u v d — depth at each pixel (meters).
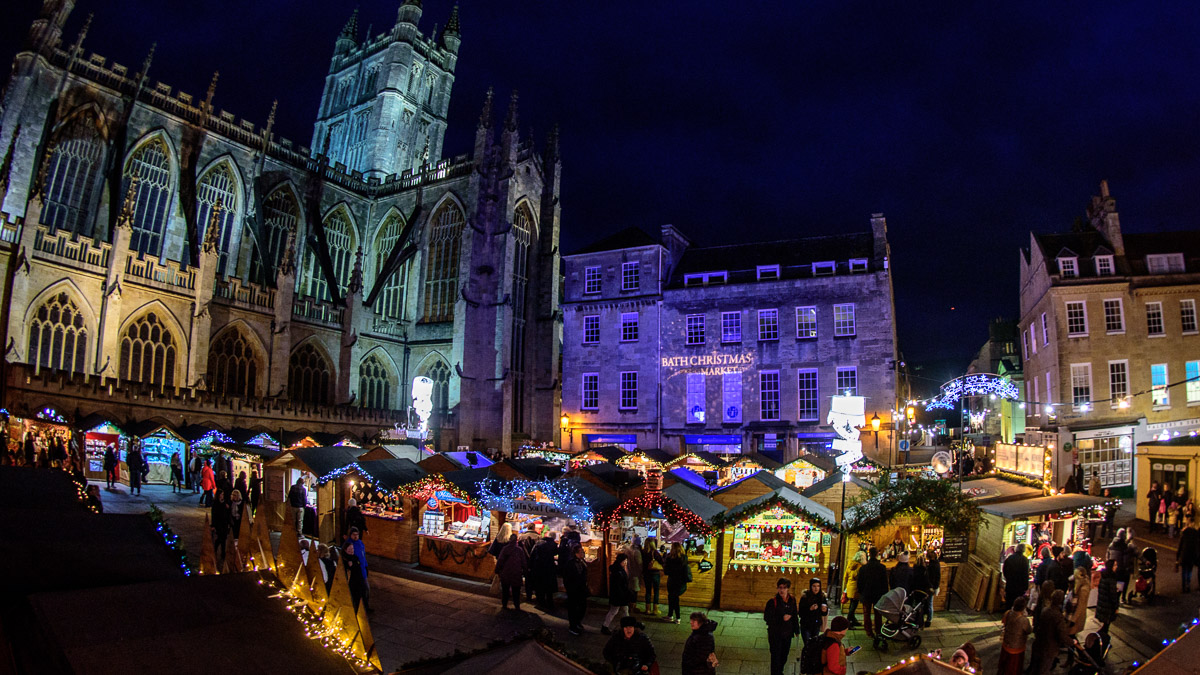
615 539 21.22
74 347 43.78
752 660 15.55
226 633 7.31
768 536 20.20
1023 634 13.09
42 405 36.53
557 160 73.19
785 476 35.41
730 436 46.75
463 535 23.22
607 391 50.09
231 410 47.09
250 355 54.16
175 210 57.09
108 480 34.84
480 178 66.12
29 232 41.34
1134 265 41.38
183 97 60.66
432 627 16.84
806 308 46.28
